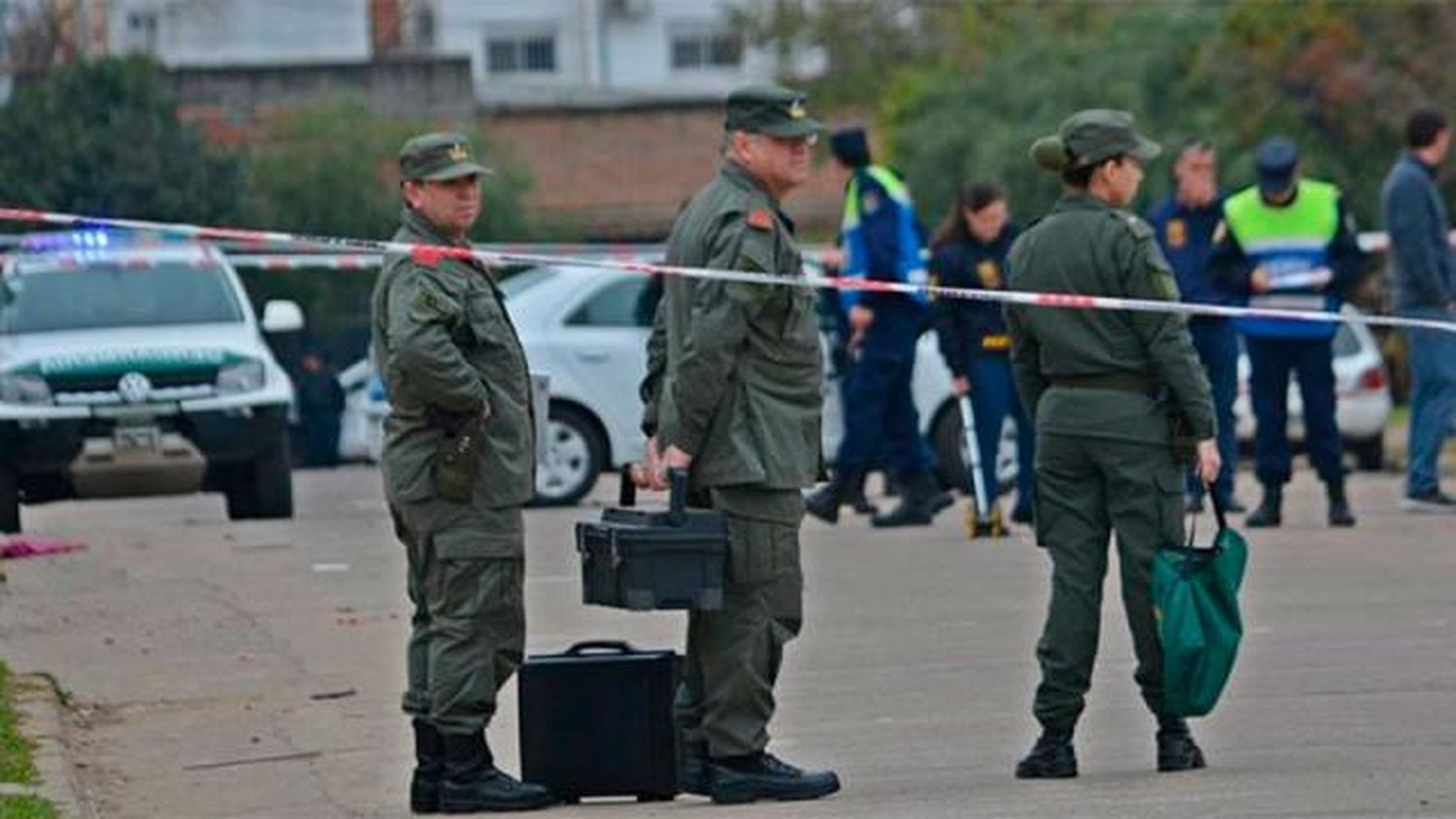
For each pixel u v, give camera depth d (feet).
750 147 66.49
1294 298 121.80
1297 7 257.96
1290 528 123.75
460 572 66.28
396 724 79.92
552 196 328.49
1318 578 105.60
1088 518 69.72
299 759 75.41
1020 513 126.62
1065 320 69.31
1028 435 126.00
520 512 67.31
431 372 65.16
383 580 109.91
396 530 68.59
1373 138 256.11
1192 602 67.87
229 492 142.00
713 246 65.67
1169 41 267.59
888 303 125.39
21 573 111.04
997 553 116.26
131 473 134.92
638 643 93.56
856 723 78.33
